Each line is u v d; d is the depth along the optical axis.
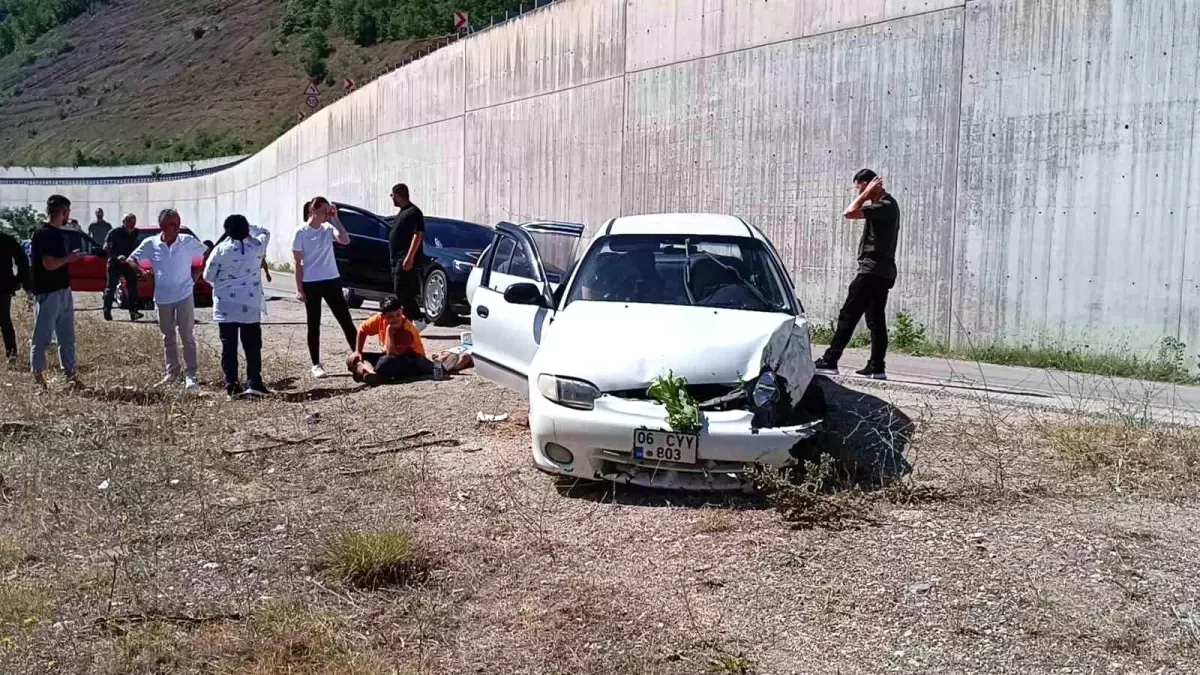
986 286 12.13
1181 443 6.70
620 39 18.02
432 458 6.76
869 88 13.34
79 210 56.06
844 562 4.78
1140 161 10.70
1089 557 4.83
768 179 14.94
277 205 40.56
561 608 4.33
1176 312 10.51
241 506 5.77
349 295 15.81
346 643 3.96
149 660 3.83
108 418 7.57
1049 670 3.76
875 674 3.75
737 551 4.93
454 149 24.89
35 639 3.99
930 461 6.44
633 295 6.89
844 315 9.13
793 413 5.83
